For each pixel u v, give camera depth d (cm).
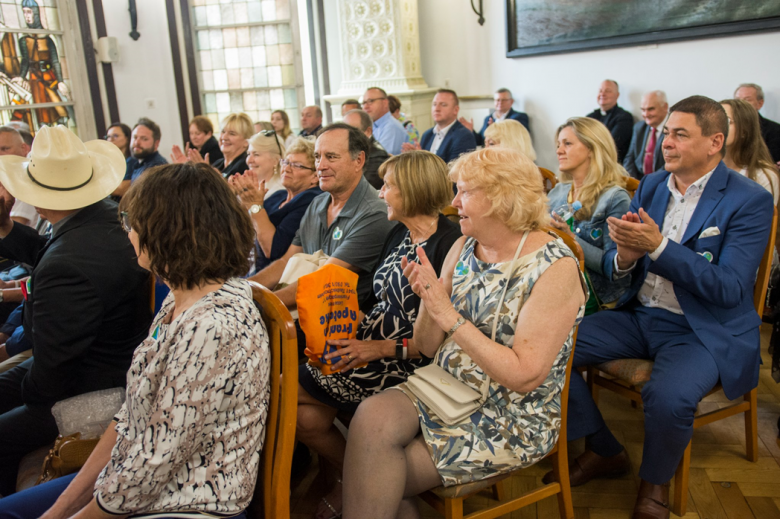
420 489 132
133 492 100
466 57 629
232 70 673
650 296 194
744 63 411
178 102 664
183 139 672
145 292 173
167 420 99
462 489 133
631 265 191
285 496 120
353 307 166
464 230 138
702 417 182
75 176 167
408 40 625
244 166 359
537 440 136
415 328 153
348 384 164
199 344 100
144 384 104
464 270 145
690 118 177
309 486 193
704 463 196
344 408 168
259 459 122
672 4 440
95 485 106
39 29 583
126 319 168
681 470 170
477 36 614
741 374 174
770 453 199
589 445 189
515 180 130
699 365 169
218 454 106
